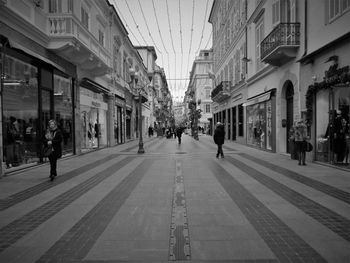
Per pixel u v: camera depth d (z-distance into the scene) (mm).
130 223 5219
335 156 11047
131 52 35000
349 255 3902
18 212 5914
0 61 9664
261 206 6164
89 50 15414
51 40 13234
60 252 4082
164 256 3930
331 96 11188
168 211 5898
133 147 23266
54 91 14023
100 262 3785
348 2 9945
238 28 25828
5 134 10211
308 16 12633
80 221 5344
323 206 6102
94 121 20797
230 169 11094
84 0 17594
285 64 15102
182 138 40781
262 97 18609
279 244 4266
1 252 4113
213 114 45156
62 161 13891
